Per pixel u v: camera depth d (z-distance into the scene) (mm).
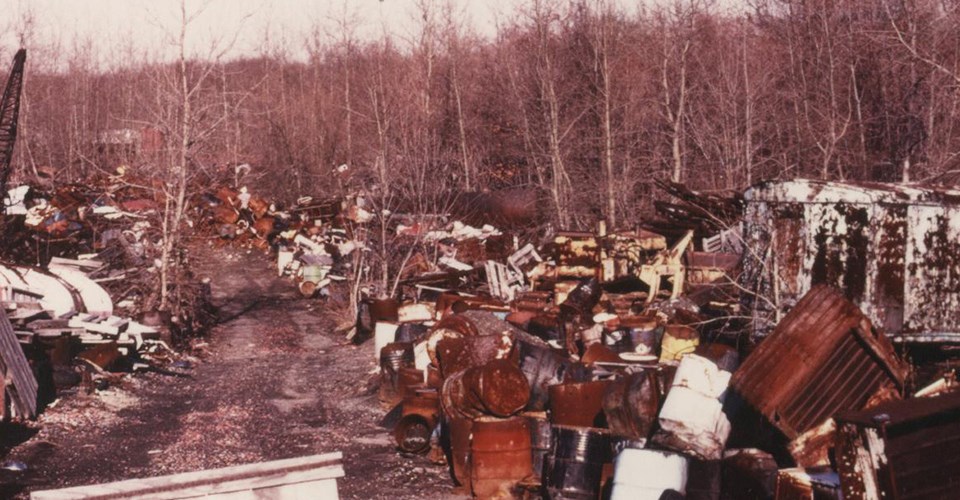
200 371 27344
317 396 22984
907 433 8469
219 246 54875
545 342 18516
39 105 90812
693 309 20859
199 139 37375
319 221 52875
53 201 50125
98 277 35750
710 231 27250
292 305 41781
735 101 46000
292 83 97688
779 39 54656
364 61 87938
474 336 16547
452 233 44125
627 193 46938
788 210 16703
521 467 13586
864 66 42031
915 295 16250
